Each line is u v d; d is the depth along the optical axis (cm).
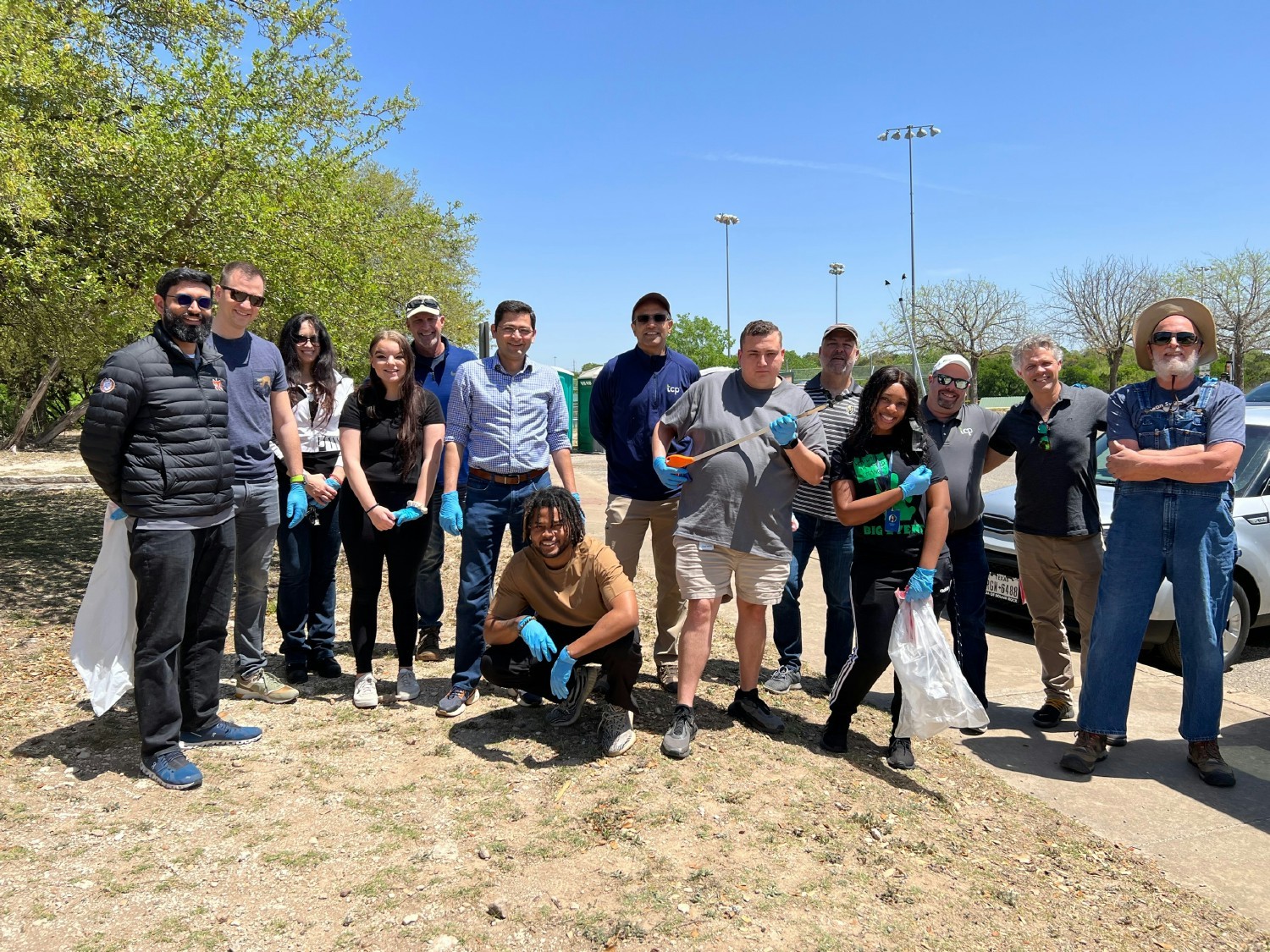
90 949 232
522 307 407
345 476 401
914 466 373
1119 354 3112
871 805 340
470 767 351
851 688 382
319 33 765
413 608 426
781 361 381
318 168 689
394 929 246
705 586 376
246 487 396
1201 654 391
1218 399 385
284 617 445
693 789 339
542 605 372
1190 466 376
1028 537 451
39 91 575
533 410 412
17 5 550
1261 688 562
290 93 689
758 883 277
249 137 607
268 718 397
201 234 622
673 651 461
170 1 713
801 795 342
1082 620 453
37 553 755
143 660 326
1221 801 371
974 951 254
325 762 353
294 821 304
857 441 380
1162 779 391
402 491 413
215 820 303
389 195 2405
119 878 266
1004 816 348
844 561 468
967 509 440
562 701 383
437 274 1719
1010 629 654
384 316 795
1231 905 295
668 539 448
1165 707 484
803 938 252
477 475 411
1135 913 284
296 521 414
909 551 379
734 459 371
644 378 445
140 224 586
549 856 286
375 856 283
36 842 284
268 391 410
